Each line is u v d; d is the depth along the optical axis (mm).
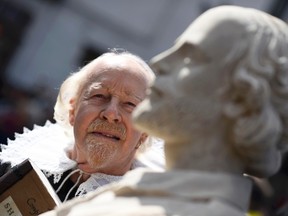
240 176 2207
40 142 4113
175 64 2207
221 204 2096
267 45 2156
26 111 10930
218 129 2162
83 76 4023
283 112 2176
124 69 3891
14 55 15492
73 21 15805
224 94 2143
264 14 2256
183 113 2156
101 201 2191
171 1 15281
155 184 2166
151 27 15398
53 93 12547
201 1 14805
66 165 3945
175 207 2096
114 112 3811
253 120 2121
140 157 4133
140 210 2086
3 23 15398
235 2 13375
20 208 3578
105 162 3842
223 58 2146
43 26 15797
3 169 4133
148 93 2236
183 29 15258
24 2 15422
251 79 2105
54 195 3594
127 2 15547
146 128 2199
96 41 15750
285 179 6656
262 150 2156
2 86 12859
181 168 2197
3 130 10523
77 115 3891
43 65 15680
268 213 5172
